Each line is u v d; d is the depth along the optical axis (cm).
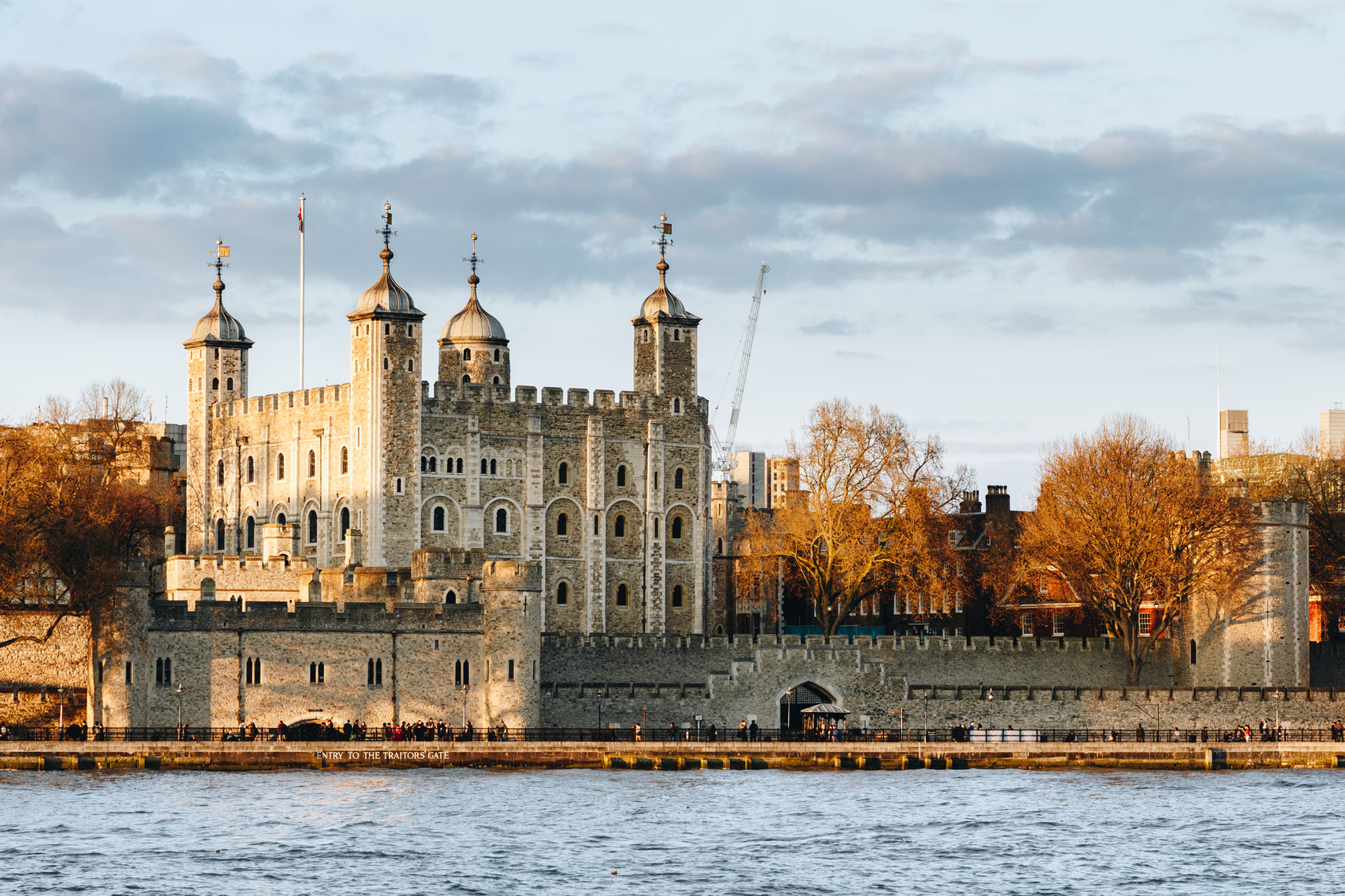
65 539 18850
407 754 18438
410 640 19288
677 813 16000
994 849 14750
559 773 18162
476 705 19475
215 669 18662
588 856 14275
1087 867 14212
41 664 19162
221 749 18038
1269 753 19638
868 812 16188
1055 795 17275
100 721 18475
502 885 13388
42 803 15900
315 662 18975
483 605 19525
